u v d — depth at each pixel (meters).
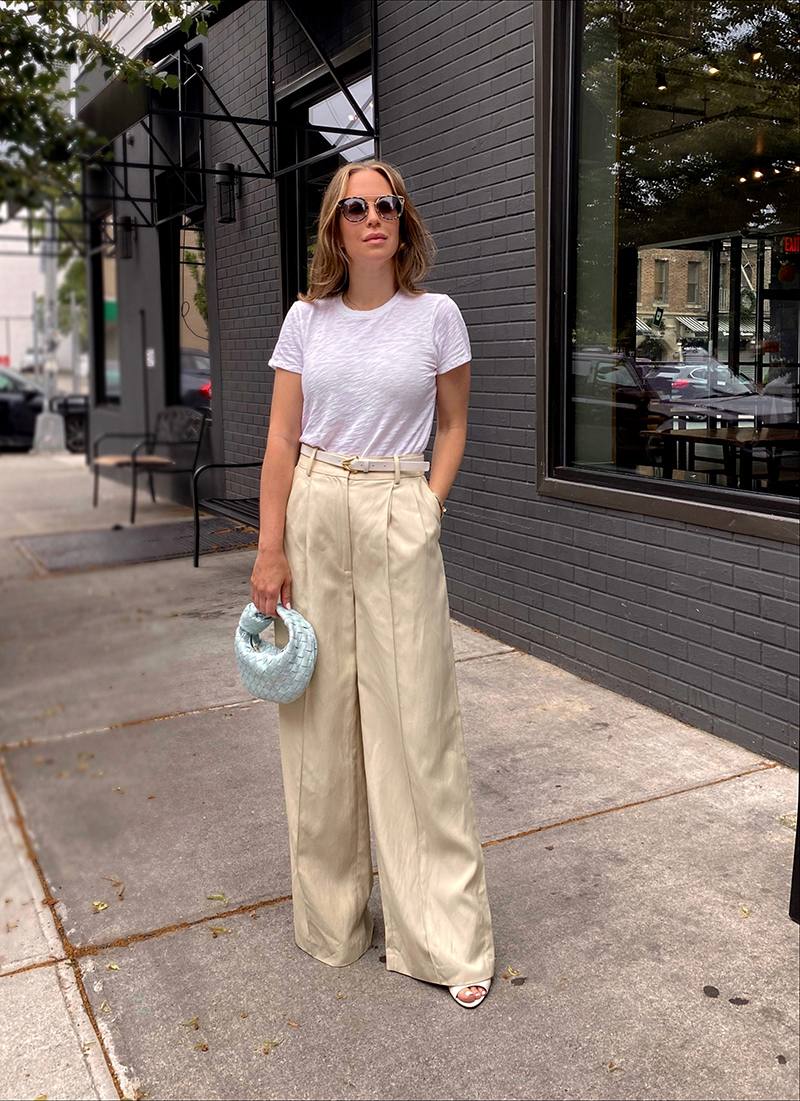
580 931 2.24
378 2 4.81
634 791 2.99
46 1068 1.78
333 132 4.46
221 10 3.85
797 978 2.06
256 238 3.74
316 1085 1.75
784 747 3.17
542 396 4.07
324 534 2.00
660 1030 1.90
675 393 3.54
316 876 2.11
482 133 4.25
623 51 3.65
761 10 3.15
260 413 3.38
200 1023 1.92
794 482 3.12
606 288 3.84
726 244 3.31
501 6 4.03
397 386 1.96
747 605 3.25
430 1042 1.87
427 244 2.04
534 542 4.27
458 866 2.07
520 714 3.66
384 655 2.00
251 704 3.43
